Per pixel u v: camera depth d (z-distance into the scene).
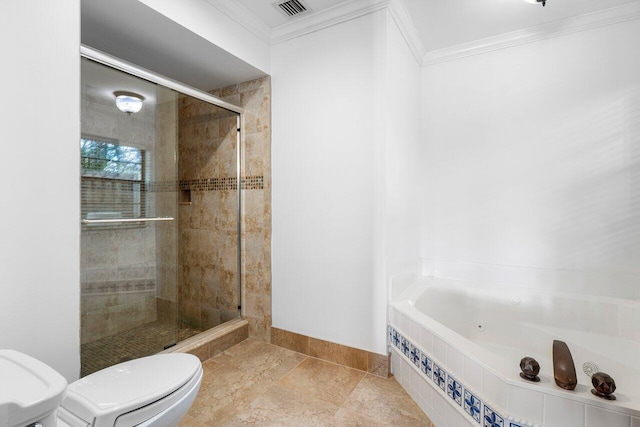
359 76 1.95
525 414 1.07
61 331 1.22
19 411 0.66
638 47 1.88
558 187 2.09
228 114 2.52
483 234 2.33
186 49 1.95
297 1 1.93
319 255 2.12
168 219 2.02
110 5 1.53
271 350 2.24
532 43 2.15
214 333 2.23
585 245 2.02
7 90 1.07
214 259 2.62
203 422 1.48
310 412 1.56
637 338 1.71
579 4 1.88
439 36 2.25
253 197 2.42
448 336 1.45
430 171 2.51
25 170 1.12
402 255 2.11
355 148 1.97
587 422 0.99
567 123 2.06
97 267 1.70
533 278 2.16
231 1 1.92
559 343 1.25
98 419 0.90
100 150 1.65
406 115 2.18
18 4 1.09
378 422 1.49
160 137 1.94
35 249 1.15
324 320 2.10
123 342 1.81
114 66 1.64
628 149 1.91
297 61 2.20
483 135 2.32
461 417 1.30
